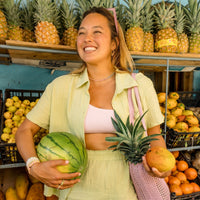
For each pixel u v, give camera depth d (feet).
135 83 3.42
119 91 3.39
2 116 5.92
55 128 3.71
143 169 3.12
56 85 3.67
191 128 6.61
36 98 7.30
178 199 5.71
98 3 5.76
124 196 3.28
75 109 3.45
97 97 3.57
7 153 4.91
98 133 3.42
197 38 6.48
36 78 7.72
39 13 5.02
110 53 3.72
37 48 4.72
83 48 3.46
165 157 2.61
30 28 5.92
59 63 6.70
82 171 2.99
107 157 3.35
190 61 6.49
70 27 5.70
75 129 3.42
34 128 3.67
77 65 6.94
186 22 6.79
